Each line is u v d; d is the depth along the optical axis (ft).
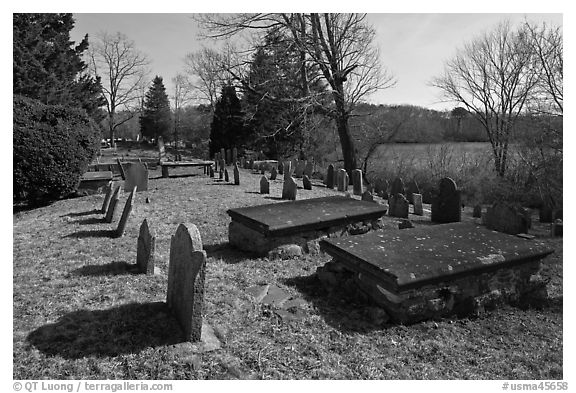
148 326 12.93
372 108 92.38
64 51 88.58
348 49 73.15
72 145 38.52
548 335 13.93
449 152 85.20
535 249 16.52
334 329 13.60
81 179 41.91
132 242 22.54
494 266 15.34
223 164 55.93
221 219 28.45
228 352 11.94
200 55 147.95
